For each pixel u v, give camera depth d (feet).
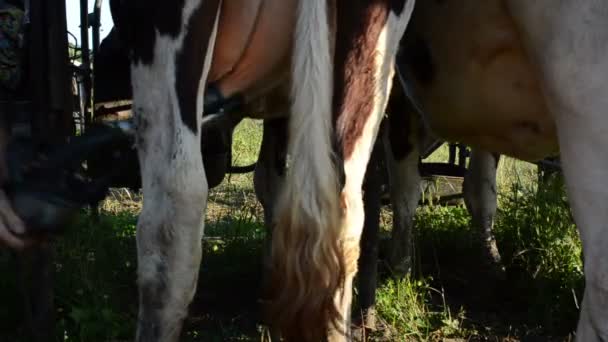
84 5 14.79
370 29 8.79
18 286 13.17
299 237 8.26
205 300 16.69
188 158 8.50
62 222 8.04
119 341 13.89
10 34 11.58
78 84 15.84
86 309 13.76
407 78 12.28
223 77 9.75
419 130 15.81
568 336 15.14
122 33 8.92
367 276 14.24
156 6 8.51
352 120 8.80
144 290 8.69
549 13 8.98
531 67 10.48
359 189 8.81
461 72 11.20
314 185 8.25
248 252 19.40
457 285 17.97
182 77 8.54
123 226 21.20
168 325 8.72
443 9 11.07
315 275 8.23
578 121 8.90
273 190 14.76
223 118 10.22
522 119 11.07
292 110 8.42
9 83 11.65
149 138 8.69
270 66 9.78
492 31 10.54
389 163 16.20
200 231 8.64
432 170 20.72
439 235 20.13
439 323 15.46
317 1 8.39
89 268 15.43
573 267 16.47
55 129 11.15
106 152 9.12
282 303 8.36
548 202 18.40
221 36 9.43
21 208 7.86
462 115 11.65
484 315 16.37
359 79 8.82
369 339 14.37
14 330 13.41
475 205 17.76
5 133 8.28
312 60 8.37
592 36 8.62
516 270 18.11
